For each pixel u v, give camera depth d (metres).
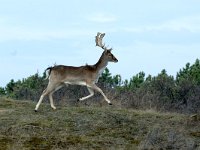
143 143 36.09
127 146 35.88
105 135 37.31
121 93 49.81
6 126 37.12
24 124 37.50
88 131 37.66
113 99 48.19
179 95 50.47
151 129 38.72
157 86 51.50
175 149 35.72
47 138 35.97
